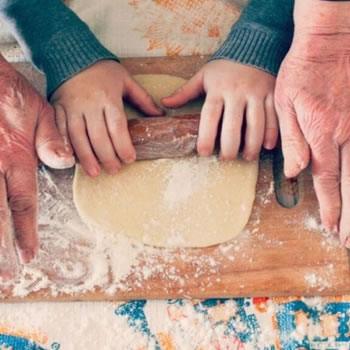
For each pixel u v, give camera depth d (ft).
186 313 2.77
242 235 2.82
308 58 2.66
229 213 2.84
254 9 3.12
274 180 2.94
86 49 3.06
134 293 2.77
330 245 2.78
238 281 2.75
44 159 2.64
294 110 2.68
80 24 3.17
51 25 3.13
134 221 2.85
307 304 2.75
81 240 2.86
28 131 2.68
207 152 2.81
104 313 2.80
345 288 2.72
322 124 2.58
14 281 2.82
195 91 3.03
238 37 3.05
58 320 2.79
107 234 2.85
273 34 3.01
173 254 2.81
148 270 2.79
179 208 2.86
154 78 3.24
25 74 3.34
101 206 2.88
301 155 2.60
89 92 2.93
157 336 2.74
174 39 3.42
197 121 2.85
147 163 2.94
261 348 2.69
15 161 2.59
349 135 2.57
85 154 2.83
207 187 2.89
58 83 3.00
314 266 2.75
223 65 2.98
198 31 3.44
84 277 2.81
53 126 2.77
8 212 2.50
